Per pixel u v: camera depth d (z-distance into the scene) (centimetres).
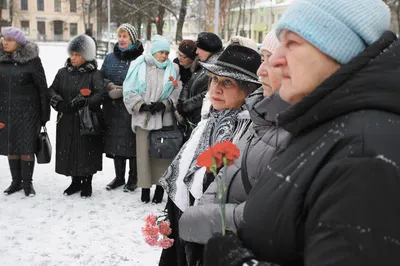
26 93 428
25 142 429
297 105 96
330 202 81
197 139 222
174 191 214
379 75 86
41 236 352
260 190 102
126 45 459
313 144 93
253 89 205
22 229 364
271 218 95
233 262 98
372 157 78
